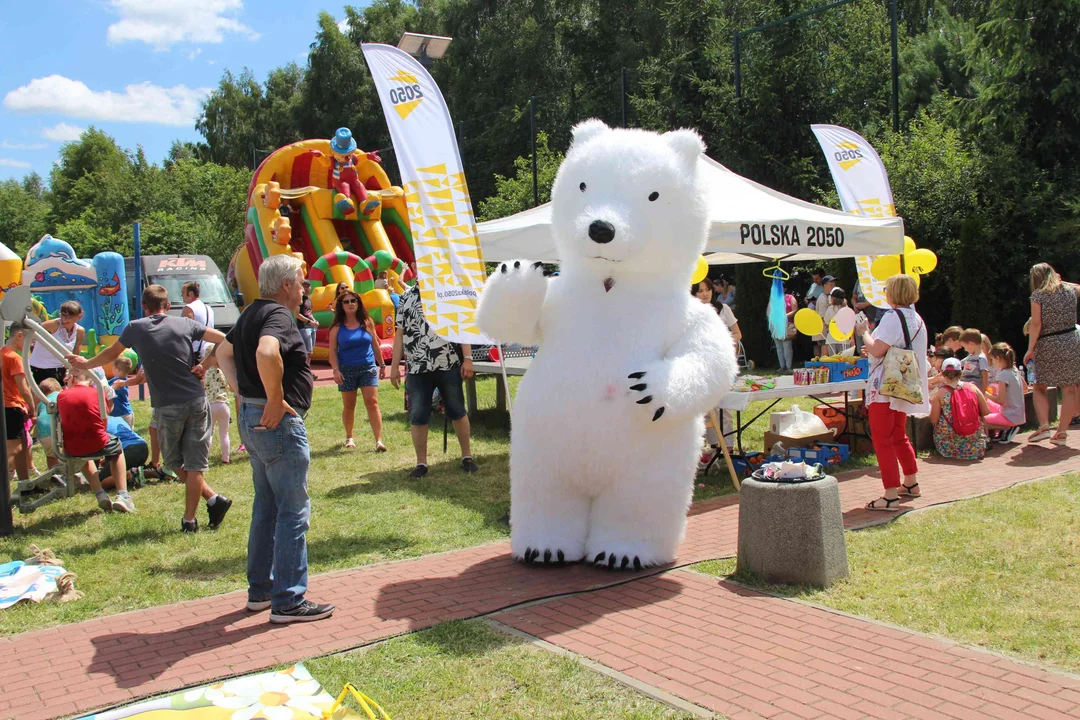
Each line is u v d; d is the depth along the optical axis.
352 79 51.12
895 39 18.98
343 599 4.71
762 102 21.41
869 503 6.47
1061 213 14.77
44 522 6.51
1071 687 3.48
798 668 3.70
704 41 29.05
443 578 5.05
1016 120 15.89
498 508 6.74
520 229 6.98
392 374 8.62
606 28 38.72
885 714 3.27
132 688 3.64
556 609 4.48
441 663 3.81
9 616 4.58
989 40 16.47
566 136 39.44
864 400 8.63
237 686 3.08
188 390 6.07
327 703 3.00
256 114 56.41
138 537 6.09
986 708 3.31
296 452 4.38
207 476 8.09
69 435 6.46
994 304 14.71
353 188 20.22
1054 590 4.59
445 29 46.44
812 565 4.73
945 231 15.62
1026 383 10.57
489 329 5.10
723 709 3.33
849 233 7.73
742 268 17.56
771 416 8.52
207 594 4.94
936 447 8.34
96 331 12.83
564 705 3.40
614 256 4.78
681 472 5.02
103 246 40.97
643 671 3.70
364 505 6.91
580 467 4.97
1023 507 6.23
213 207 40.22
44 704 3.51
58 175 60.91
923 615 4.30
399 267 19.73
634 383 4.56
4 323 6.37
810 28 21.78
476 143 42.94
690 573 5.03
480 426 10.69
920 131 17.70
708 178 5.24
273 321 4.36
